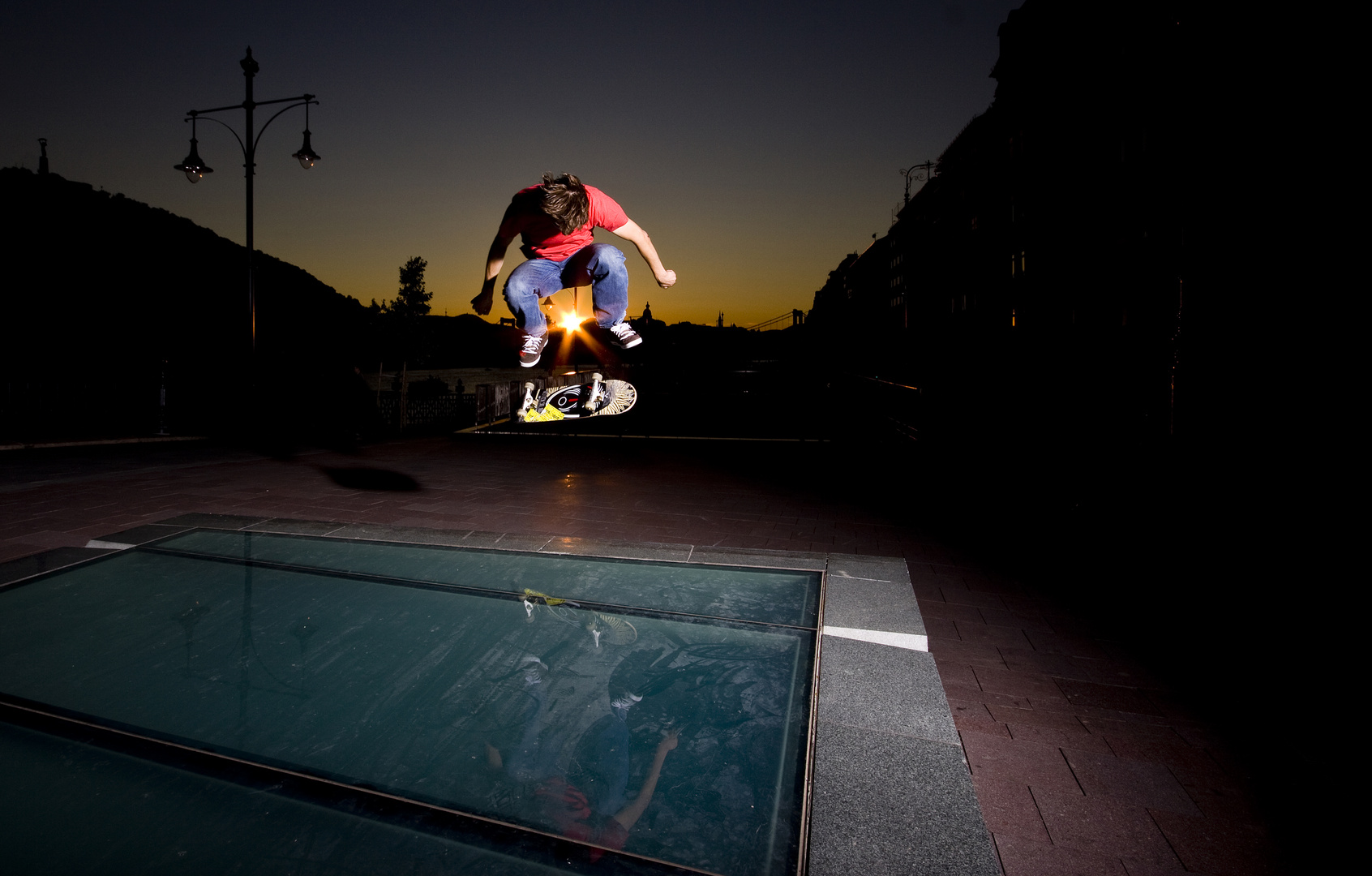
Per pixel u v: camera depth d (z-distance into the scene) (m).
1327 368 5.49
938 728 1.96
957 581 4.58
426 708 2.11
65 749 1.83
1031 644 3.53
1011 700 2.93
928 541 5.60
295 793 1.66
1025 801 2.22
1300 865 1.93
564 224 2.38
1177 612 3.98
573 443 12.98
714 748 1.89
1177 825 2.10
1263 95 6.38
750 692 2.23
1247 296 6.43
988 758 2.47
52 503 6.21
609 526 5.91
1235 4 6.86
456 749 1.88
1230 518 5.94
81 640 2.56
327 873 1.39
